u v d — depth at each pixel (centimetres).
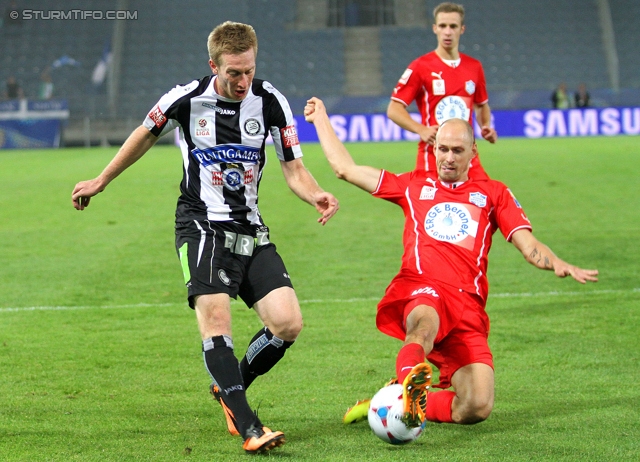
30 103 10269
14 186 5641
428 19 13175
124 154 1452
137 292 2656
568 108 10200
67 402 1598
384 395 1245
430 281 1446
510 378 1741
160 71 12488
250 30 1348
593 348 1961
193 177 1436
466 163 1510
